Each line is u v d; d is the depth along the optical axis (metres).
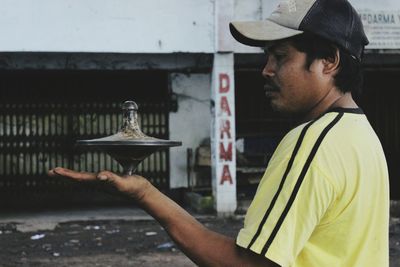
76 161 15.48
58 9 12.73
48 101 15.30
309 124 1.83
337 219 1.78
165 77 15.48
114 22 12.93
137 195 1.83
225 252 1.80
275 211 1.73
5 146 15.20
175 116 15.31
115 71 14.77
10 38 12.59
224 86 13.47
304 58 1.89
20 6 12.60
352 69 1.91
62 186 15.53
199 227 1.85
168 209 1.85
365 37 1.98
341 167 1.77
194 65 14.84
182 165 15.44
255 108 16.25
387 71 15.64
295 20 1.86
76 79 15.45
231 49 13.24
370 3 13.41
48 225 12.87
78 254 9.88
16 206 15.55
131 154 1.79
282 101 1.95
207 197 14.05
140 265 9.05
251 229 1.75
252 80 16.20
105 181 1.76
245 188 15.79
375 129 16.83
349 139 1.81
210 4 13.26
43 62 13.93
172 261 9.34
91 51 12.86
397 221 13.45
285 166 1.78
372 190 1.83
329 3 1.89
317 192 1.73
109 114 15.55
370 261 1.82
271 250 1.69
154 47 13.08
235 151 15.08
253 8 13.33
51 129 15.38
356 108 1.92
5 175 15.21
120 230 12.38
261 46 1.98
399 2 13.46
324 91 1.91
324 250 1.80
